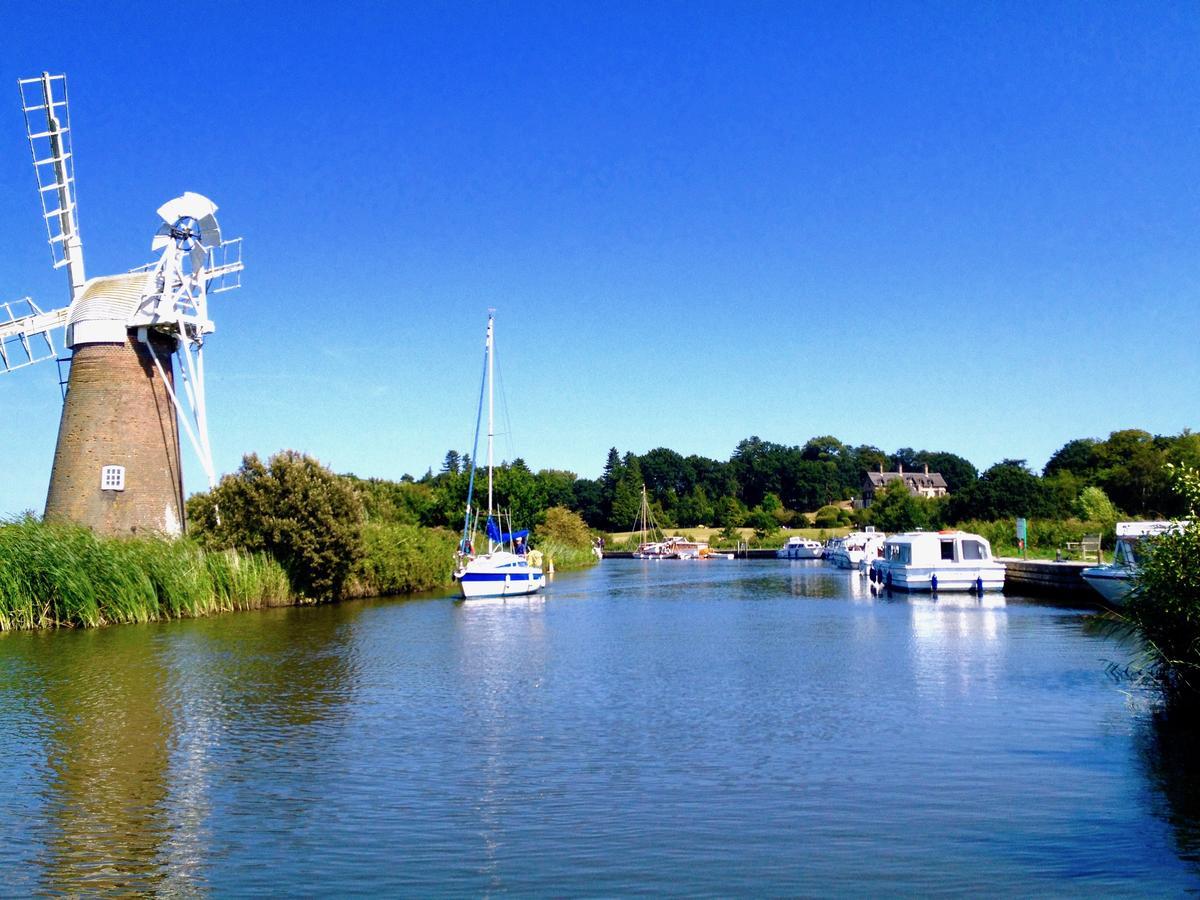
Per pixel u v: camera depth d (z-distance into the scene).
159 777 14.89
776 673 24.38
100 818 12.87
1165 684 17.80
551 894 10.11
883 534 93.12
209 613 43.16
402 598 53.09
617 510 162.50
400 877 10.65
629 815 12.71
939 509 104.00
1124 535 33.97
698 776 14.53
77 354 48.84
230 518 47.75
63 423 48.88
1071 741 16.11
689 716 19.06
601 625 37.94
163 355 50.69
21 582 36.22
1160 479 84.12
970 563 48.78
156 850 11.60
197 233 51.47
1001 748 15.77
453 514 83.12
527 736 17.45
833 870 10.63
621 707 20.12
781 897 9.93
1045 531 67.56
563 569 92.38
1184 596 16.41
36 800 13.73
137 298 49.25
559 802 13.33
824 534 136.12
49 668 26.19
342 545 49.50
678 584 66.44
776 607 45.31
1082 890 9.98
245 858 11.29
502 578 52.88
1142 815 12.22
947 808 12.72
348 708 20.31
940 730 17.22
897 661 25.97
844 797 13.30
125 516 48.16
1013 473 94.38
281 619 40.72
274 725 18.62
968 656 26.42
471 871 10.79
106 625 37.91
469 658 28.02
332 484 50.31
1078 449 121.50
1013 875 10.40
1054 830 11.76
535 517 93.38
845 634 32.88
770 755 15.73
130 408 48.78
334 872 10.83
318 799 13.62
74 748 16.83
